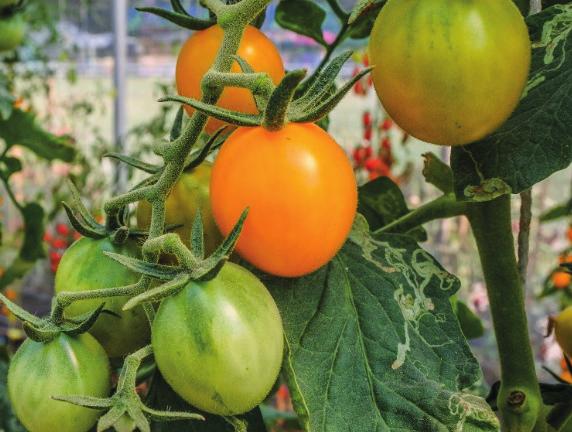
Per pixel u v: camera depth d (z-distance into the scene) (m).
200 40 0.61
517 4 0.71
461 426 0.54
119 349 0.61
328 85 0.51
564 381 0.79
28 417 0.55
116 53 4.19
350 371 0.57
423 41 0.50
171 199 0.61
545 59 0.57
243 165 0.50
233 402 0.49
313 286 0.60
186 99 0.49
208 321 0.48
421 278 0.62
